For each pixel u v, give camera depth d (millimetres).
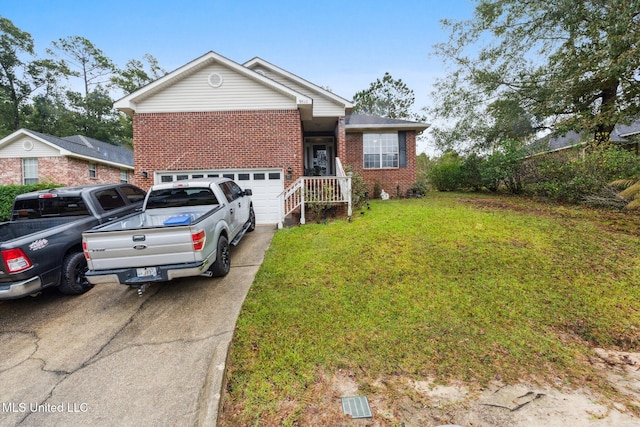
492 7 11414
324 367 2875
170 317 3846
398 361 2959
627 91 9562
